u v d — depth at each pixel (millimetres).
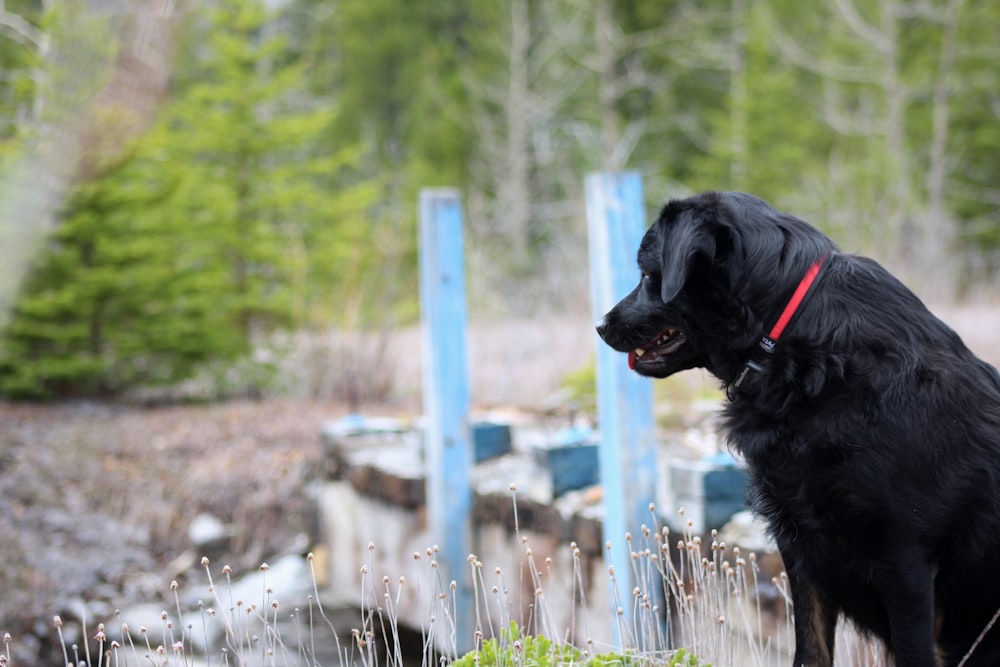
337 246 10695
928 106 18250
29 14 7012
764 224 2689
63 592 6016
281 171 10734
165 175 9695
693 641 2963
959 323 9125
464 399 5277
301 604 6082
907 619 2463
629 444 4113
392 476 5875
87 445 7844
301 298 10117
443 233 5266
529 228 20859
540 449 4848
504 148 21922
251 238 10242
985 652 2650
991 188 18734
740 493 4062
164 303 9484
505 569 5102
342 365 9570
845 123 17500
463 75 23391
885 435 2404
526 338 9859
